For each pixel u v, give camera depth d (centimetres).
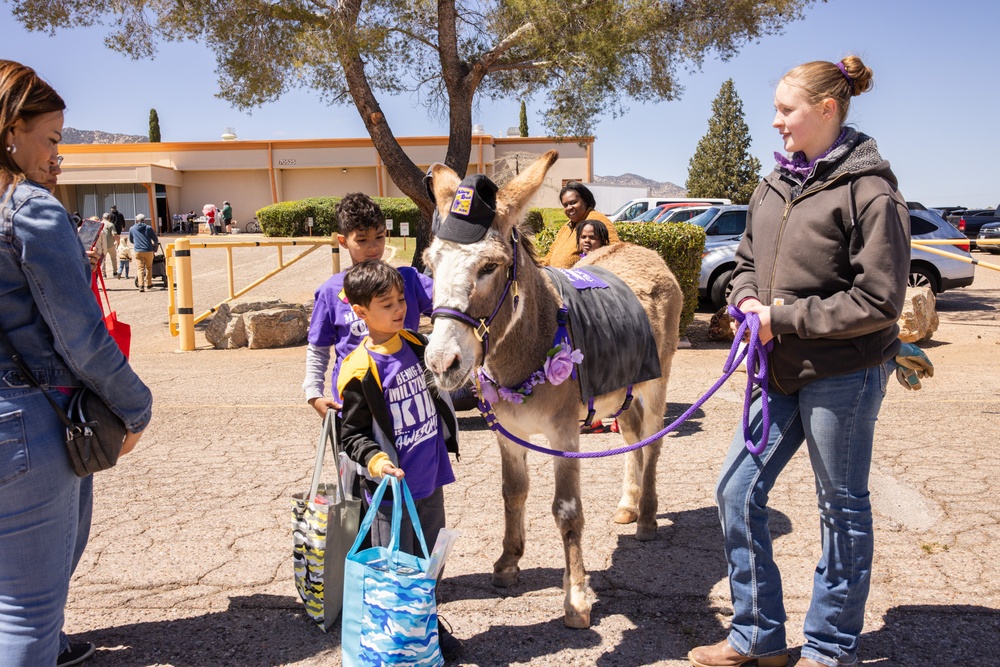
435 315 260
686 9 1154
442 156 3312
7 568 208
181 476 493
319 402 308
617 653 289
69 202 3447
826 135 250
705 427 595
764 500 266
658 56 1199
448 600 332
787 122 251
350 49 1027
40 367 208
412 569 256
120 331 281
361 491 296
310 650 293
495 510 431
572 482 317
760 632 267
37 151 211
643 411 420
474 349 264
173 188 3534
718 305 1213
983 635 291
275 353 966
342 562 305
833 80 243
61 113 215
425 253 278
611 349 340
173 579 351
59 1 1093
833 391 249
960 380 738
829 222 244
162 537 397
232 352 979
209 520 420
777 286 259
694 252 948
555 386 313
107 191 3447
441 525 298
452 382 253
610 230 549
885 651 282
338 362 318
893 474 464
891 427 568
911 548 366
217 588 343
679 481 477
